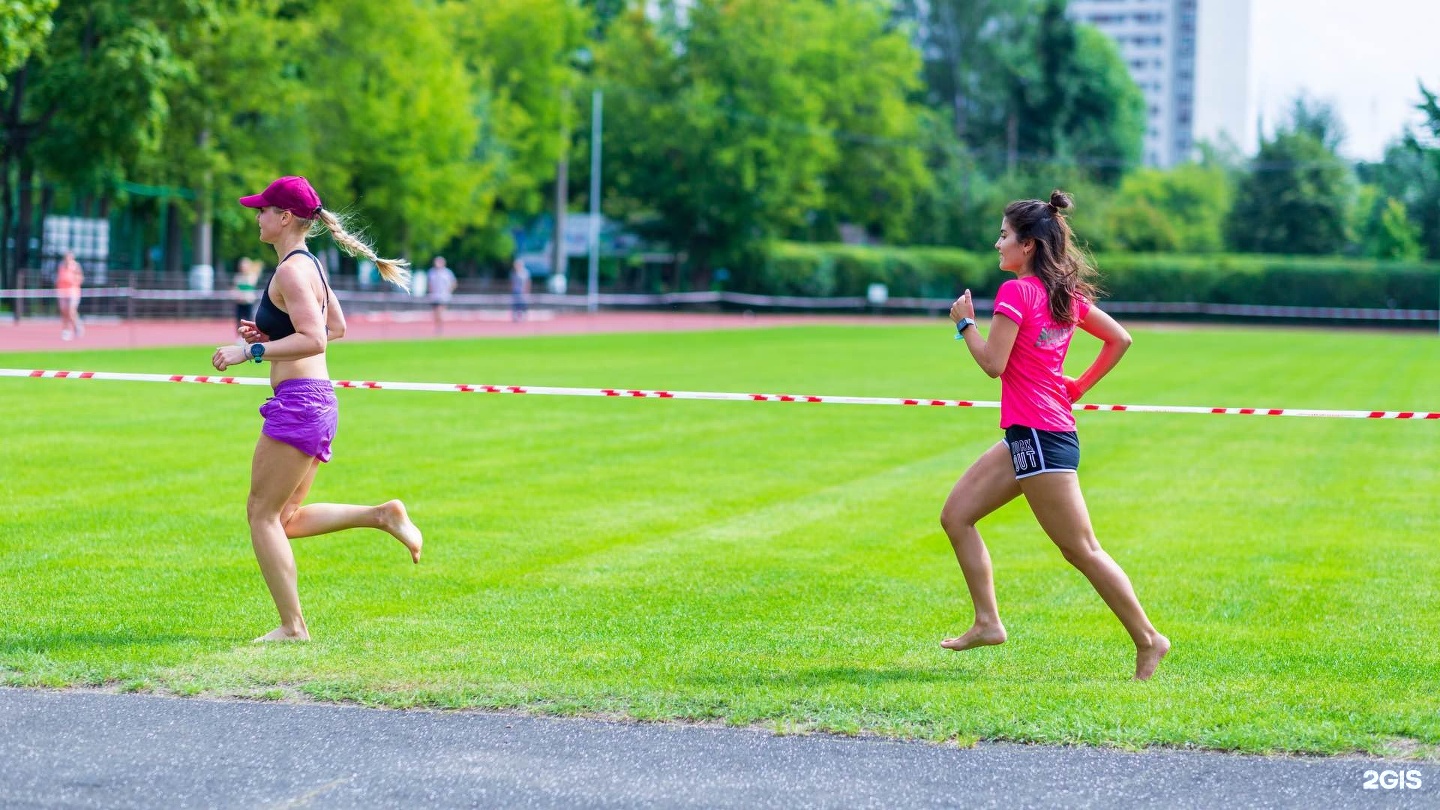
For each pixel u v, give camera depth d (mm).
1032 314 7273
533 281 87312
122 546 10891
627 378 29688
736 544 11602
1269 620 9070
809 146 85875
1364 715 6797
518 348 40125
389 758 6121
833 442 18938
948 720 6664
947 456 17672
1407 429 21656
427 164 62438
